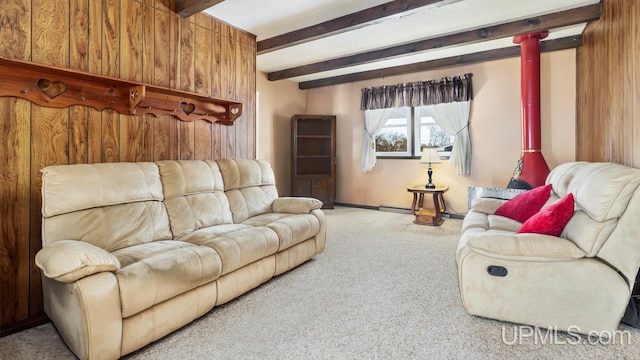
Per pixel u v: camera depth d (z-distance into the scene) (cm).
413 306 215
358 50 449
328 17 335
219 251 207
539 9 322
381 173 588
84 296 144
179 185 258
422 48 407
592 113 347
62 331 166
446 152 523
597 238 172
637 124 232
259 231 243
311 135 610
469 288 195
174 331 186
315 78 619
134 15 261
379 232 421
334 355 163
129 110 255
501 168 475
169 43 288
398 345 171
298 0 298
